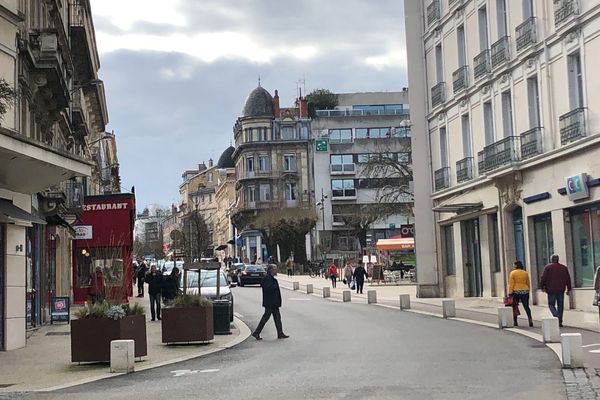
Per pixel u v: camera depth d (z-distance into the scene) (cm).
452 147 3566
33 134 2558
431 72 3800
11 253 1817
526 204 2853
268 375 1288
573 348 1272
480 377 1188
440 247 3738
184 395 1095
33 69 2392
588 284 2489
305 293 4412
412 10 3912
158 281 2664
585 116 2431
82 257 3575
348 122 9656
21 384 1261
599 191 2350
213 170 15488
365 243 7744
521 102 2886
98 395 1119
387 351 1592
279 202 9600
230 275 5569
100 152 7150
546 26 2678
